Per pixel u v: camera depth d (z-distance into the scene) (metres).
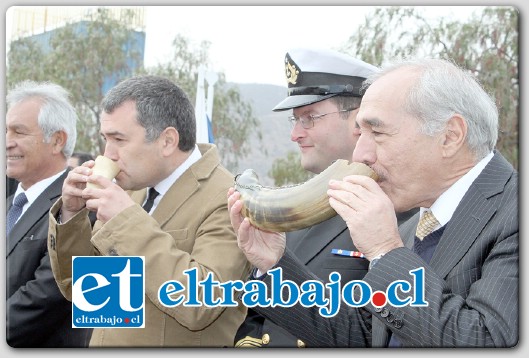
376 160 2.27
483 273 2.10
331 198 2.21
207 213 2.88
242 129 11.91
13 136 3.93
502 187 2.19
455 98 2.19
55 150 3.99
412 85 2.20
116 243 2.75
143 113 2.89
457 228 2.19
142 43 12.39
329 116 3.23
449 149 2.20
